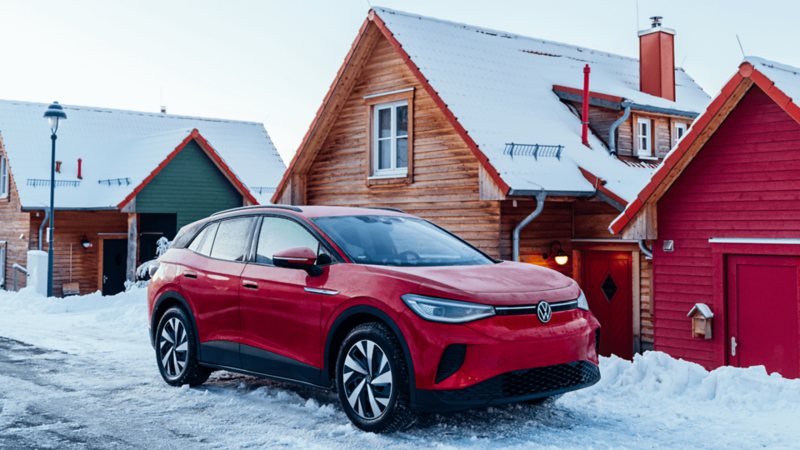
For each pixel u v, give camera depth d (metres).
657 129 16.23
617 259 13.96
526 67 16.67
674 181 11.06
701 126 10.27
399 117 15.48
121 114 31.41
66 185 25.48
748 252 10.12
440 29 16.23
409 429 5.08
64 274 25.70
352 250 5.63
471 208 13.56
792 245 9.64
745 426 5.17
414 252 5.89
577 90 15.56
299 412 5.73
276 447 4.78
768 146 9.99
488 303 4.76
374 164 15.89
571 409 5.67
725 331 10.42
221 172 26.52
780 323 9.84
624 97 14.73
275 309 5.77
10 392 6.57
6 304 17.34
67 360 8.51
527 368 4.77
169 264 7.14
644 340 13.44
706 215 10.71
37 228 25.44
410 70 14.77
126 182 24.23
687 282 10.95
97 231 26.53
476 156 12.59
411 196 14.85
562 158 13.66
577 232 14.45
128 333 11.93
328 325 5.34
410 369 4.76
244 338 6.07
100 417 5.63
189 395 6.42
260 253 6.23
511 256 13.30
